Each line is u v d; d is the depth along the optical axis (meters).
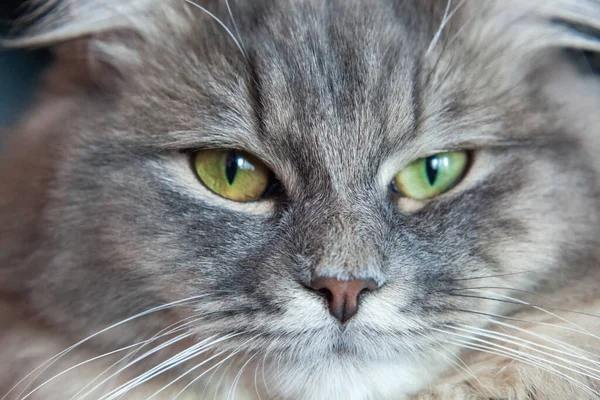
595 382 0.23
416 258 0.22
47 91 0.25
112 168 0.23
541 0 0.24
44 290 0.23
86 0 0.24
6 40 0.26
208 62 0.23
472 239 0.23
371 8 0.23
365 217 0.22
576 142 0.24
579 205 0.23
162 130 0.23
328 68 0.22
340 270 0.21
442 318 0.22
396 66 0.22
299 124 0.22
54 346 0.24
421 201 0.23
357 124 0.22
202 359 0.23
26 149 0.25
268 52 0.22
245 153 0.22
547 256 0.23
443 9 0.23
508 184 0.23
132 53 0.24
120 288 0.23
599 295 0.24
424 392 0.24
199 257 0.22
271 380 0.23
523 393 0.23
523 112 0.23
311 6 0.23
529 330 0.23
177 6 0.24
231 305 0.22
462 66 0.23
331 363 0.22
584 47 0.25
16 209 0.24
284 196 0.22
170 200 0.23
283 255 0.22
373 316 0.21
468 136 0.23
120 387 0.23
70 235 0.23
